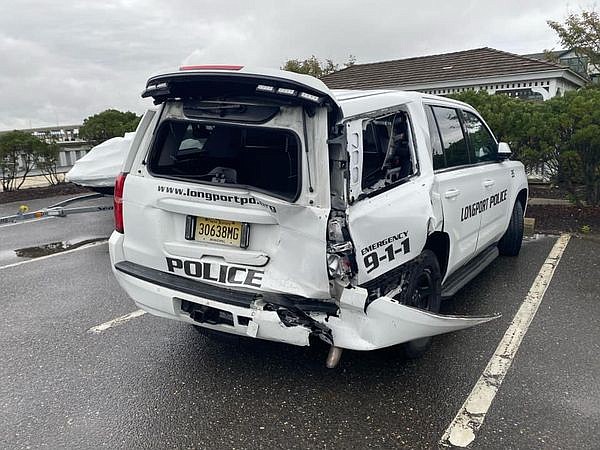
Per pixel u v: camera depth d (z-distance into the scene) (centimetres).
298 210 278
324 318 288
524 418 302
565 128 797
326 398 328
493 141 559
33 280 597
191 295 308
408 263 338
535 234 769
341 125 274
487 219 502
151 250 331
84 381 358
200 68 285
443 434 290
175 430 300
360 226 287
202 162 360
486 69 1656
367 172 315
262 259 296
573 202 869
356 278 285
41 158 1455
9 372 372
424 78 1767
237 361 381
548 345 395
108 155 799
